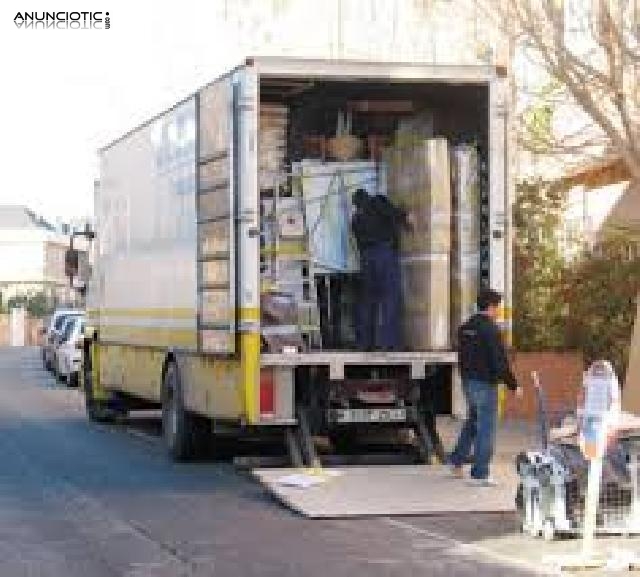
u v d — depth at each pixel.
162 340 16.34
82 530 11.01
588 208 21.45
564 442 10.82
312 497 12.34
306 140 15.47
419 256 14.70
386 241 14.80
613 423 9.41
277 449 17.05
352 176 15.28
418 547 10.18
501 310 14.45
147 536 10.73
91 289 21.02
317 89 14.82
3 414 23.42
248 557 9.81
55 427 20.75
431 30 20.59
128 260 18.27
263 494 13.00
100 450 17.16
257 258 13.49
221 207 13.95
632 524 10.58
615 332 20.38
